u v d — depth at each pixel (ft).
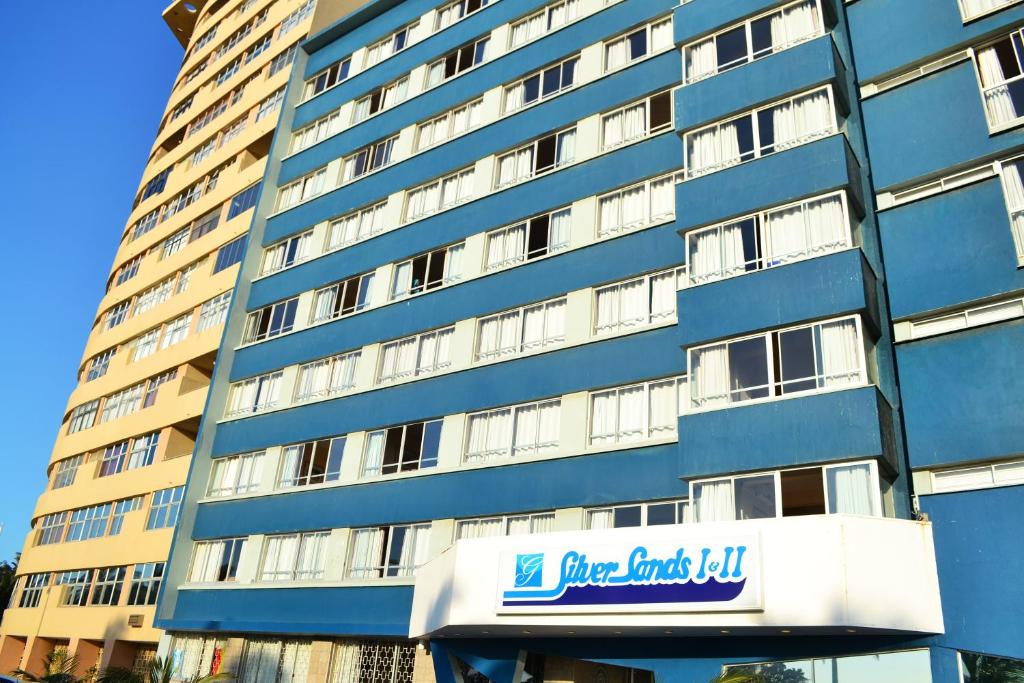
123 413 119.24
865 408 46.11
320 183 100.53
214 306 108.47
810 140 55.21
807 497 46.73
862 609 39.19
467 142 84.58
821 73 56.65
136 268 135.85
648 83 72.38
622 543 46.47
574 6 83.35
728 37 63.67
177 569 85.66
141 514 101.91
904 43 56.80
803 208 53.78
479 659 55.01
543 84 81.92
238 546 83.30
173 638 83.15
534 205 74.90
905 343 48.88
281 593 75.15
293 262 97.50
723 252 55.93
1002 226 47.88
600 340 64.49
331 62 109.60
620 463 59.26
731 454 49.62
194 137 136.46
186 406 103.30
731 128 59.93
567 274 69.31
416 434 73.72
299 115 109.70
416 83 94.99
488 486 65.46
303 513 78.13
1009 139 49.42
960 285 48.08
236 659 76.38
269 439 86.22
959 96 52.54
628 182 69.31
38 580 120.67
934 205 50.88
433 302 78.48
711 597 42.45
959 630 40.40
